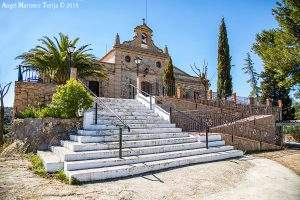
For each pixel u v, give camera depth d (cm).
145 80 2881
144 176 822
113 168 809
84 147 897
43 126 1095
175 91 2205
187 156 1070
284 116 3191
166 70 2238
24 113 1194
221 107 2148
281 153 1574
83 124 1124
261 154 1503
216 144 1289
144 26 3003
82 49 1903
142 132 1166
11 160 938
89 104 1184
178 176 844
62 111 1152
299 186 857
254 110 2362
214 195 719
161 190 716
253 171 1020
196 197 695
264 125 2000
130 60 2834
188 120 1714
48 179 738
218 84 2817
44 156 906
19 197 598
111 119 1227
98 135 1029
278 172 1037
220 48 2858
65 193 639
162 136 1177
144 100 1623
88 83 2527
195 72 2730
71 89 1162
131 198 646
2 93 1616
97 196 636
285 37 1778
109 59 2939
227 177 893
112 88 2655
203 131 1625
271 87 3203
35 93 1418
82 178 729
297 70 1764
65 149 939
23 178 732
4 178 723
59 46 1873
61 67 1770
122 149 959
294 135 3547
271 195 743
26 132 1091
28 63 1752
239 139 1569
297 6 1658
